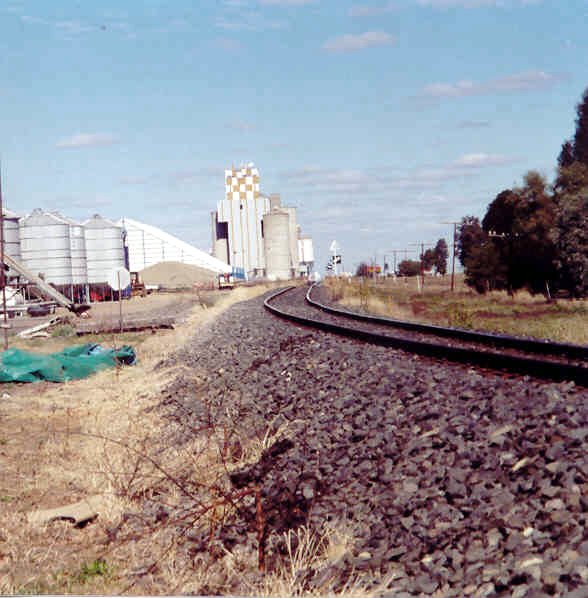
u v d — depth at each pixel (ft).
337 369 49.83
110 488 30.30
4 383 70.90
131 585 21.36
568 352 57.16
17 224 341.82
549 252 244.22
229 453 33.63
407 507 21.93
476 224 456.04
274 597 19.11
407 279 593.83
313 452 31.17
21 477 34.58
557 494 19.42
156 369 74.28
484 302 206.90
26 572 23.08
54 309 233.14
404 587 17.85
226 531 24.53
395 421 31.24
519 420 26.89
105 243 377.71
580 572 15.34
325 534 22.29
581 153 302.45
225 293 315.78
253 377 54.49
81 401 57.93
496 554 17.76
